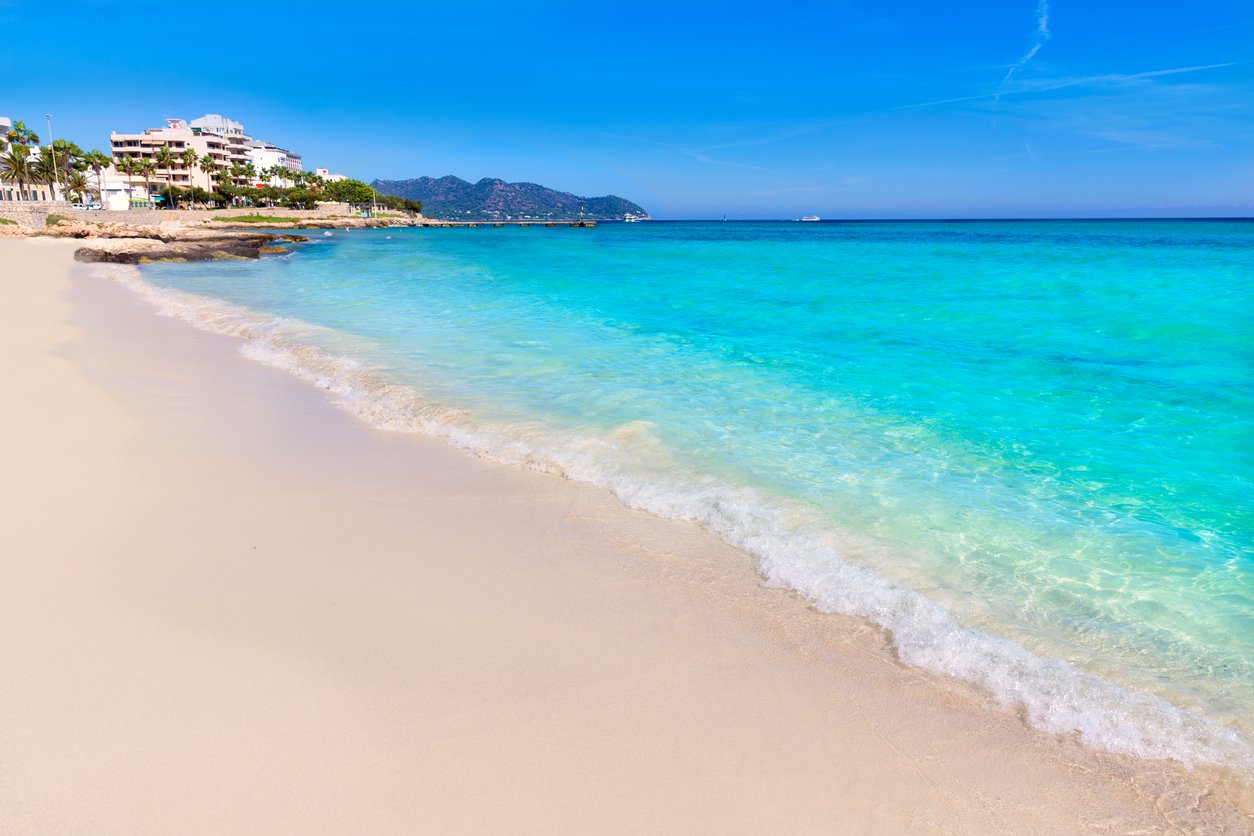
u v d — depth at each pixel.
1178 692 3.52
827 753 3.12
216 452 6.78
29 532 4.92
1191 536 5.11
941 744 3.19
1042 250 38.16
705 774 2.98
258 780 2.84
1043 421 7.77
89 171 94.50
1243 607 4.23
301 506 5.61
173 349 11.73
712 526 5.32
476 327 14.22
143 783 2.79
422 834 2.63
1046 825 2.77
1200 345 11.69
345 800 2.76
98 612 3.98
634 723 3.27
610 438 7.16
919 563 4.75
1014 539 5.08
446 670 3.60
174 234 61.31
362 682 3.48
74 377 9.27
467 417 7.90
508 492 5.97
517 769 2.96
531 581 4.54
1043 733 3.27
